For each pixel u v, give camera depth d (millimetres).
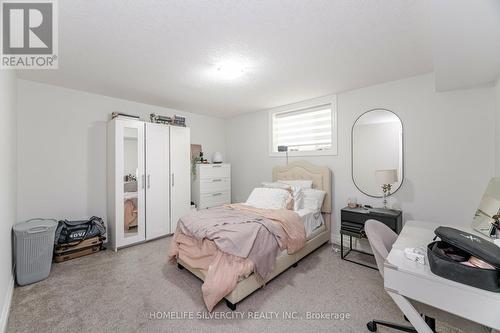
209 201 4395
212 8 1484
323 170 3355
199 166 4266
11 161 2197
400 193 2738
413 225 1994
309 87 3035
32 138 2805
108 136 3320
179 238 2500
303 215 2820
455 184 2389
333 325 1649
